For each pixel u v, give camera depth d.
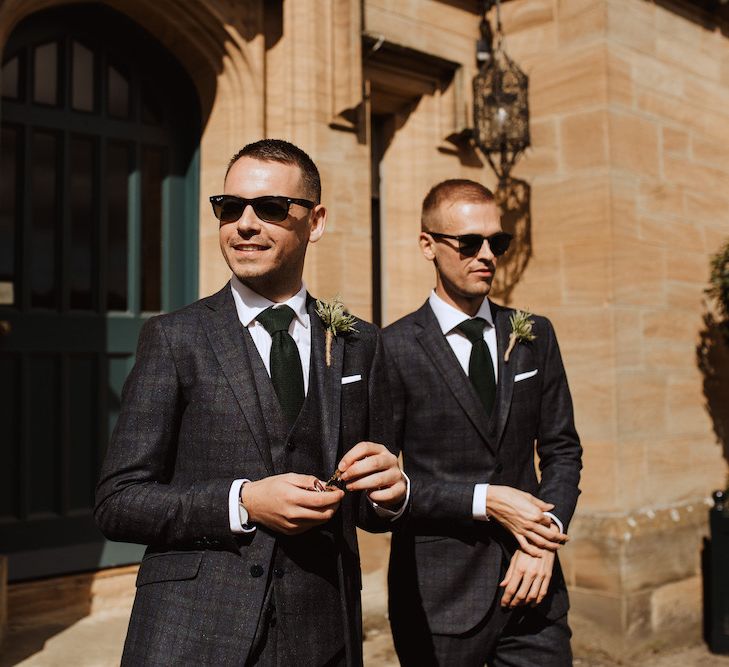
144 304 4.32
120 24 4.19
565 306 4.83
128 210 4.27
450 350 2.42
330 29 4.36
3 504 3.80
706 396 5.21
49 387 3.97
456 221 2.43
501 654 2.33
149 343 1.65
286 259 1.69
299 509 1.45
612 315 4.65
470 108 5.04
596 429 4.68
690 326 5.16
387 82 4.78
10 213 3.89
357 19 4.36
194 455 1.61
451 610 2.28
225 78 4.23
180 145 4.42
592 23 4.79
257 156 1.68
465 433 2.36
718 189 5.45
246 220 1.65
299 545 1.59
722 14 5.51
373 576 4.54
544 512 2.19
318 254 4.29
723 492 4.83
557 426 2.48
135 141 4.27
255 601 1.51
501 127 4.80
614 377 4.63
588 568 4.57
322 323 1.80
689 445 5.06
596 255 4.72
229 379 1.62
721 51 5.54
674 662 4.51
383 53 4.66
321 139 4.32
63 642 3.47
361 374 1.79
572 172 4.84
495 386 2.43
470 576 2.29
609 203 4.69
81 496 4.05
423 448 2.39
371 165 5.07
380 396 1.86
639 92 4.93
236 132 4.21
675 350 5.04
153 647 1.50
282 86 4.29
